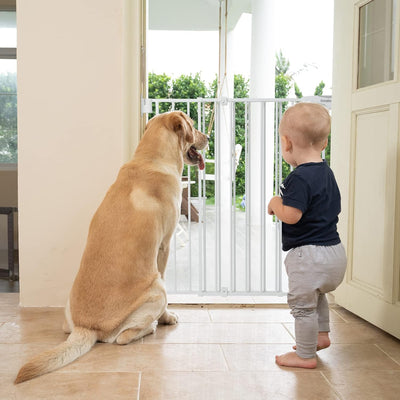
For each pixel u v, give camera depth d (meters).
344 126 2.50
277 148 2.88
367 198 2.30
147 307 1.98
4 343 2.01
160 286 2.03
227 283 3.22
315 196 1.70
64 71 2.50
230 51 7.55
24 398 1.50
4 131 4.98
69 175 2.54
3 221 4.89
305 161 1.80
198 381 1.64
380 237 2.18
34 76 2.49
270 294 2.78
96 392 1.54
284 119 1.82
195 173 6.96
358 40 2.37
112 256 1.97
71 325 2.03
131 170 2.13
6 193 4.91
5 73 4.94
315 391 1.57
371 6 2.29
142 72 2.72
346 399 1.51
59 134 2.52
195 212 6.38
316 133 1.76
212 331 2.20
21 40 2.47
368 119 2.29
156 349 1.95
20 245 2.55
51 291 2.58
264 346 2.00
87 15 2.48
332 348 1.98
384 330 2.13
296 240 1.75
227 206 6.47
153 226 2.02
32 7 2.46
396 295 2.06
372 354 1.92
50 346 1.98
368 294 2.26
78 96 2.51
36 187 2.53
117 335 1.99
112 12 2.48
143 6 2.68
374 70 2.29
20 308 2.55
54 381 1.63
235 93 13.65
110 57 2.50
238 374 1.71
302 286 1.72
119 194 2.07
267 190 6.17
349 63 2.44
